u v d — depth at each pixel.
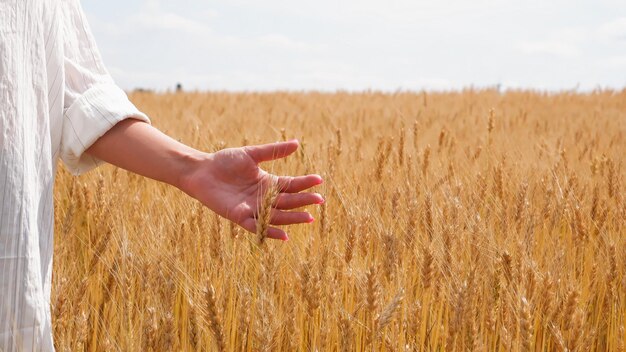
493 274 1.69
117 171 2.62
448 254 1.77
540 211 2.50
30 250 1.08
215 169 1.20
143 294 1.59
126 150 1.20
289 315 1.59
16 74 1.08
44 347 1.10
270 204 1.18
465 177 2.77
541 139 4.48
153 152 1.21
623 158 3.62
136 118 1.22
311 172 2.48
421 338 1.62
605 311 1.85
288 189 1.22
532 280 1.68
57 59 1.16
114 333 1.57
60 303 1.44
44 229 1.13
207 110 7.98
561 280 1.78
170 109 8.54
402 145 2.99
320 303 1.61
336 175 2.76
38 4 1.13
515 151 3.88
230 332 1.60
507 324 1.61
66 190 2.43
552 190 2.46
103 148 1.21
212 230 1.76
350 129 5.36
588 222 2.31
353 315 1.60
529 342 1.48
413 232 1.92
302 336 1.65
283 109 9.29
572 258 2.09
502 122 6.71
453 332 1.53
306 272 1.58
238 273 1.76
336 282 1.69
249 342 1.53
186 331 1.64
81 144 1.17
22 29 1.10
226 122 5.96
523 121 7.00
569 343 1.54
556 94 13.98
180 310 1.75
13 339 1.07
